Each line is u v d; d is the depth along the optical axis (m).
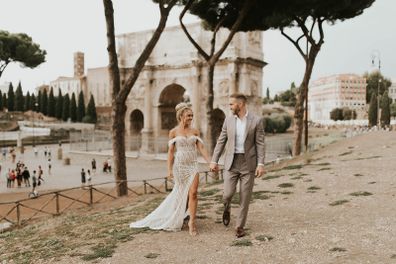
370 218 8.70
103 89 117.50
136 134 60.84
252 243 7.41
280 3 25.84
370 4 28.00
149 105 56.25
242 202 7.73
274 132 104.44
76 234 10.02
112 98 20.94
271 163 32.16
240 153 7.72
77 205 25.08
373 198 10.72
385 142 28.17
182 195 8.51
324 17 28.61
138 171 42.75
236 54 47.94
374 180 13.38
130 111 59.44
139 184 33.50
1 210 23.95
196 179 8.36
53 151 71.38
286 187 13.68
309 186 13.42
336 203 10.41
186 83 53.16
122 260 7.02
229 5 26.50
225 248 7.23
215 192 14.61
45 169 47.38
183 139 8.40
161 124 56.59
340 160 19.94
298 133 29.64
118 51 59.25
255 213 9.99
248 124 7.63
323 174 15.50
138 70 20.66
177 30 53.88
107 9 20.22
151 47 20.62
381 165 16.52
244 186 7.67
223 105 49.72
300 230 8.05
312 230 8.01
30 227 13.52
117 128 20.80
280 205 10.84
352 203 10.30
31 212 23.05
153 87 56.28
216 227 8.72
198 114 51.44
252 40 49.69
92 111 108.38
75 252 7.95
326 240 7.30
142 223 9.20
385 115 81.44
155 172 41.88
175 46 54.19
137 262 6.86
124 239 8.34
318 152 28.45
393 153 20.42
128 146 59.28
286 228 8.33
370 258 6.23
